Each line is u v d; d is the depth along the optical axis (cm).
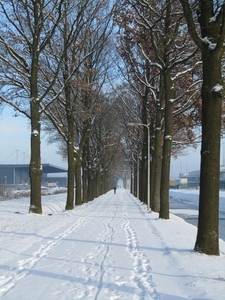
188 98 2148
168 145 1942
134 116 3322
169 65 1872
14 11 1902
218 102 983
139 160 4800
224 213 3572
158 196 2478
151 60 2128
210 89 986
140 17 1772
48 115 2386
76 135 3612
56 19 1980
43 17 1872
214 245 977
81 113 2494
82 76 2559
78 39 2230
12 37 1964
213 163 982
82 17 2023
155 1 1811
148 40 1944
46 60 2219
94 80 2720
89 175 4372
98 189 5794
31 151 1930
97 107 2688
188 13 995
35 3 1836
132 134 3806
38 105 1925
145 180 3581
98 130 4319
